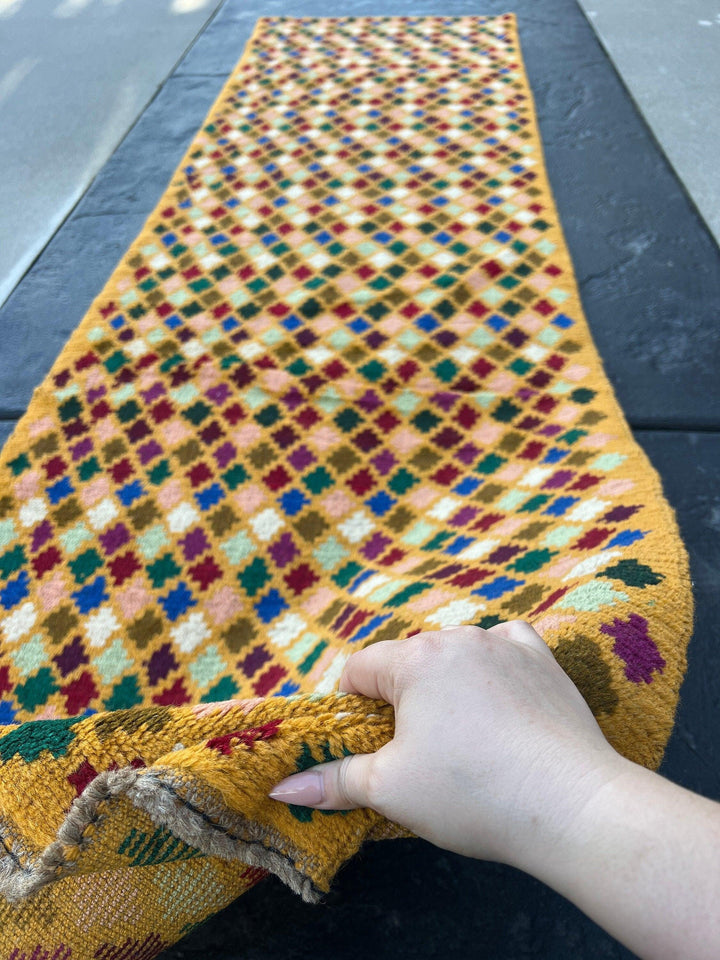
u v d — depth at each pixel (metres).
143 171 1.56
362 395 1.03
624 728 0.44
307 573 0.82
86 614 0.79
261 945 0.56
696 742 0.66
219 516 0.88
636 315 1.15
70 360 1.09
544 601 0.54
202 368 1.08
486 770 0.31
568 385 1.01
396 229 1.34
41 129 1.71
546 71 1.80
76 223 1.42
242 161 1.54
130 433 0.99
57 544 0.86
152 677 0.73
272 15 2.17
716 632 0.75
